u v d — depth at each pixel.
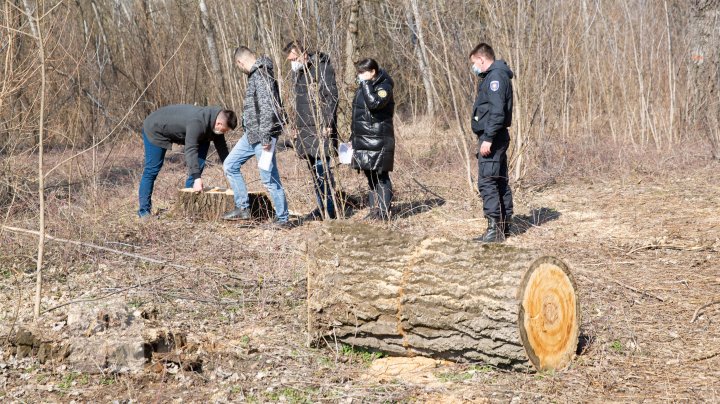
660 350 4.50
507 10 9.58
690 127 12.77
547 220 8.20
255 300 5.71
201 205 8.49
